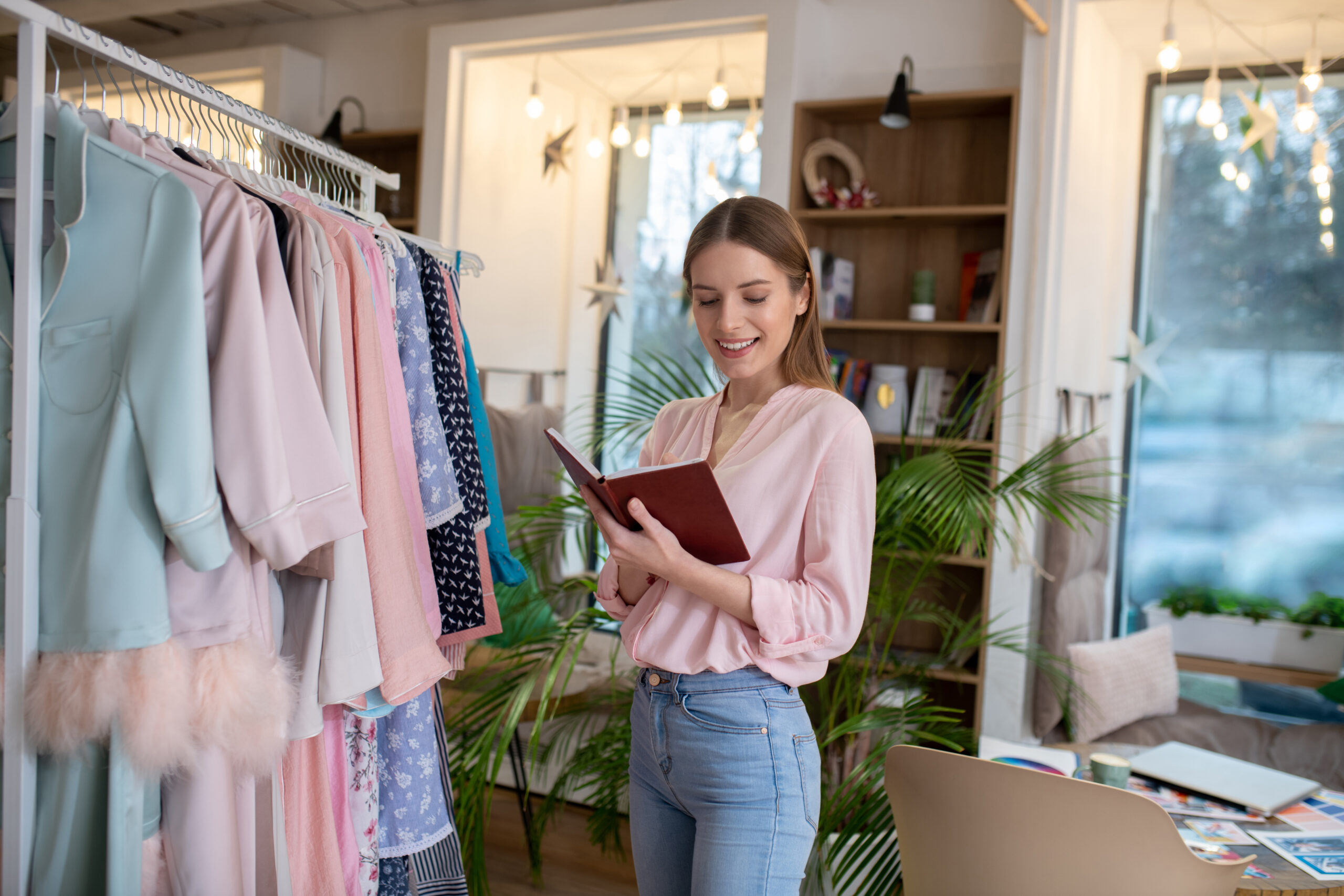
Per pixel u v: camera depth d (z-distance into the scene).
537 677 2.30
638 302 4.57
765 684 1.37
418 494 1.72
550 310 4.51
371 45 4.60
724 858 1.33
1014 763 2.15
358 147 4.63
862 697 2.63
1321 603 3.78
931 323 3.39
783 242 1.41
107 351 1.23
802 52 3.63
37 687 1.22
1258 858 1.80
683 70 4.21
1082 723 3.27
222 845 1.31
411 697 1.53
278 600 1.45
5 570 1.24
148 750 1.21
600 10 3.83
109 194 1.24
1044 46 3.21
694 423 1.61
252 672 1.30
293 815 1.53
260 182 1.70
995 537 3.13
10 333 1.27
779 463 1.41
